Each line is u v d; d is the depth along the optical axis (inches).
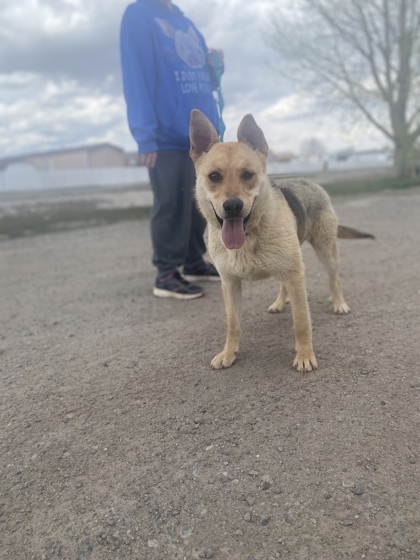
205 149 54.5
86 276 109.0
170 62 73.7
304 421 40.9
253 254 50.3
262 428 40.7
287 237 50.5
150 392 48.8
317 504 31.8
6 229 206.4
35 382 53.7
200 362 54.8
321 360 52.0
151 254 130.6
